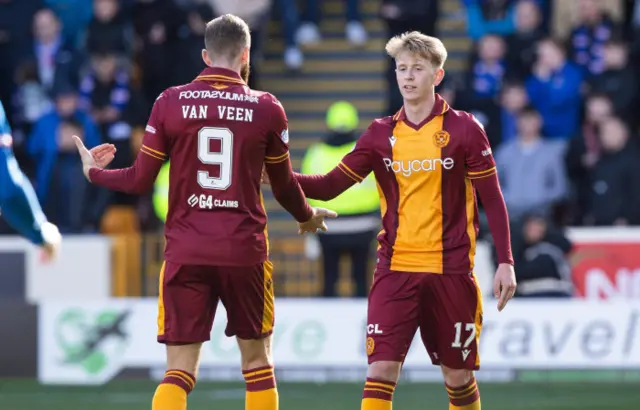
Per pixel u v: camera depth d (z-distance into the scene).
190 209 19.20
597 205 38.28
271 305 19.88
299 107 48.41
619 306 33.09
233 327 19.72
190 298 19.27
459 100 40.56
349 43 48.81
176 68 43.38
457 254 20.12
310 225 21.27
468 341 20.33
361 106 48.34
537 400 30.94
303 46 49.09
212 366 33.69
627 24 43.25
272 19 49.56
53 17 43.62
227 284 19.30
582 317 33.19
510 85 39.97
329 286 36.56
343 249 36.12
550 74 41.03
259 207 19.52
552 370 33.22
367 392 19.92
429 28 44.28
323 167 35.53
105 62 41.56
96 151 19.88
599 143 38.66
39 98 42.94
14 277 37.91
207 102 19.06
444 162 20.00
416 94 20.02
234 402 30.70
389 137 20.33
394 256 20.28
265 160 19.59
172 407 18.97
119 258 37.50
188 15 43.53
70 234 40.00
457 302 20.14
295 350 33.69
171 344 19.42
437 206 20.09
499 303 20.08
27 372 34.22
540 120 39.75
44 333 34.22
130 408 30.23
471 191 20.38
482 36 44.47
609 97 39.84
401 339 20.06
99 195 40.19
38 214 18.66
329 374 33.69
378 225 36.31
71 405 30.80
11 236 41.16
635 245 36.34
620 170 38.09
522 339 33.28
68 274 37.62
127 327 34.09
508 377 33.81
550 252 35.22
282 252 38.41
